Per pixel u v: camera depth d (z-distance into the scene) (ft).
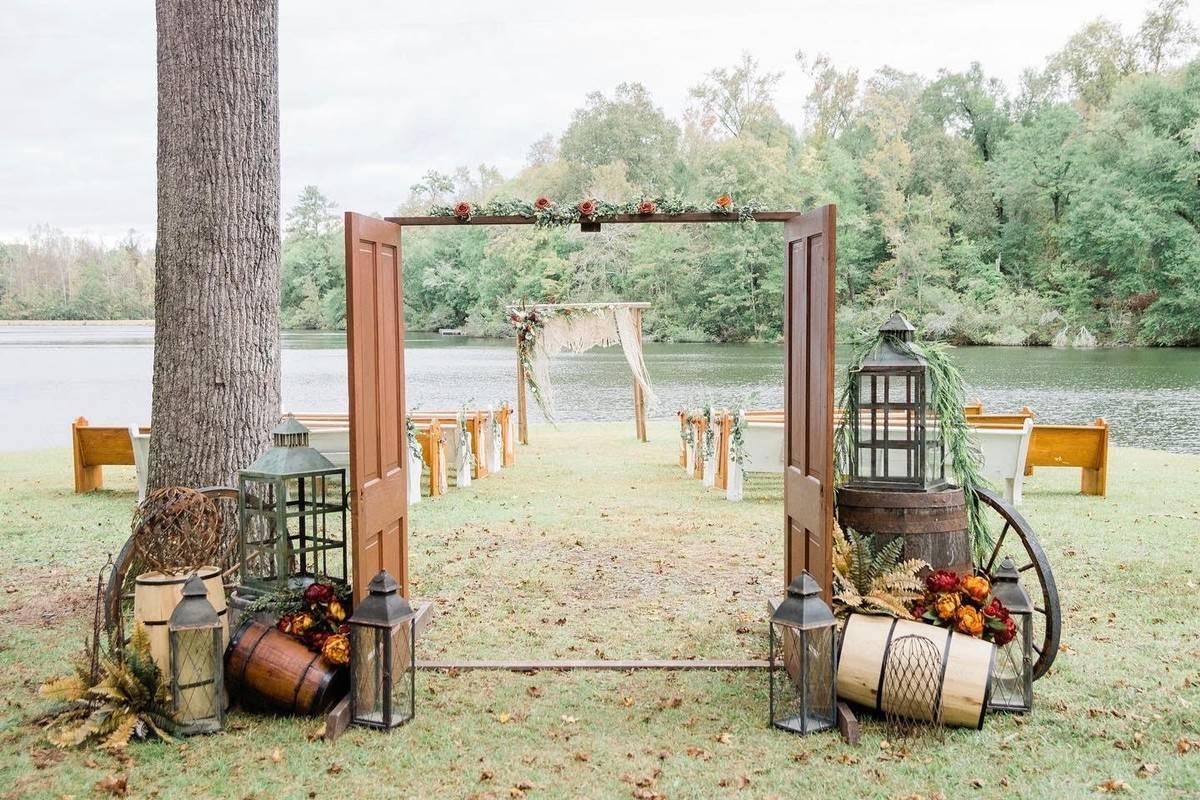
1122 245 122.31
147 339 162.91
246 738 11.80
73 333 184.85
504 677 14.19
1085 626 16.25
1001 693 12.71
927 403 13.47
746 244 137.59
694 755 11.31
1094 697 12.98
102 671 12.41
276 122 18.40
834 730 12.01
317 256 179.83
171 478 17.69
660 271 141.79
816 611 11.75
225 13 17.31
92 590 19.02
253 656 12.42
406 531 16.10
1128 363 97.60
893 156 143.84
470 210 15.20
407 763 11.12
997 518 25.79
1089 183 129.39
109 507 28.50
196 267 17.49
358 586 13.24
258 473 13.21
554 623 17.08
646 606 18.16
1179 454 40.42
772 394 75.15
